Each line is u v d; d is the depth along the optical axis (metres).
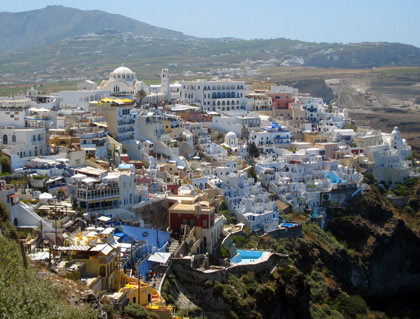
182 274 135.62
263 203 198.75
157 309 110.50
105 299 100.88
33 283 90.38
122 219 149.00
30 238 124.69
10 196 130.88
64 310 87.06
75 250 113.69
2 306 82.62
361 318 188.62
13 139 173.88
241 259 160.25
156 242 140.62
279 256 164.38
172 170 198.75
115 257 117.44
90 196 146.38
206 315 133.75
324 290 188.88
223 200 193.25
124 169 170.25
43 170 160.88
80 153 174.88
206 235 151.25
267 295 147.88
